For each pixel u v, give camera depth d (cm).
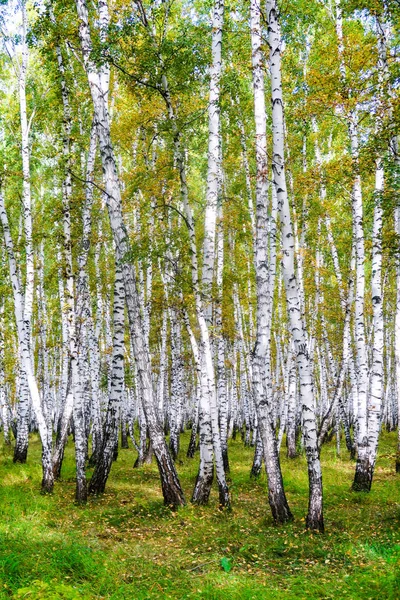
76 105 1588
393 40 1295
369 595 539
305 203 1833
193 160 2038
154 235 1201
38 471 1385
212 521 938
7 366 2556
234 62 1459
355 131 1293
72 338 1155
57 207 1420
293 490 1269
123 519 938
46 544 706
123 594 553
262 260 953
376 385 1234
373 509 1036
